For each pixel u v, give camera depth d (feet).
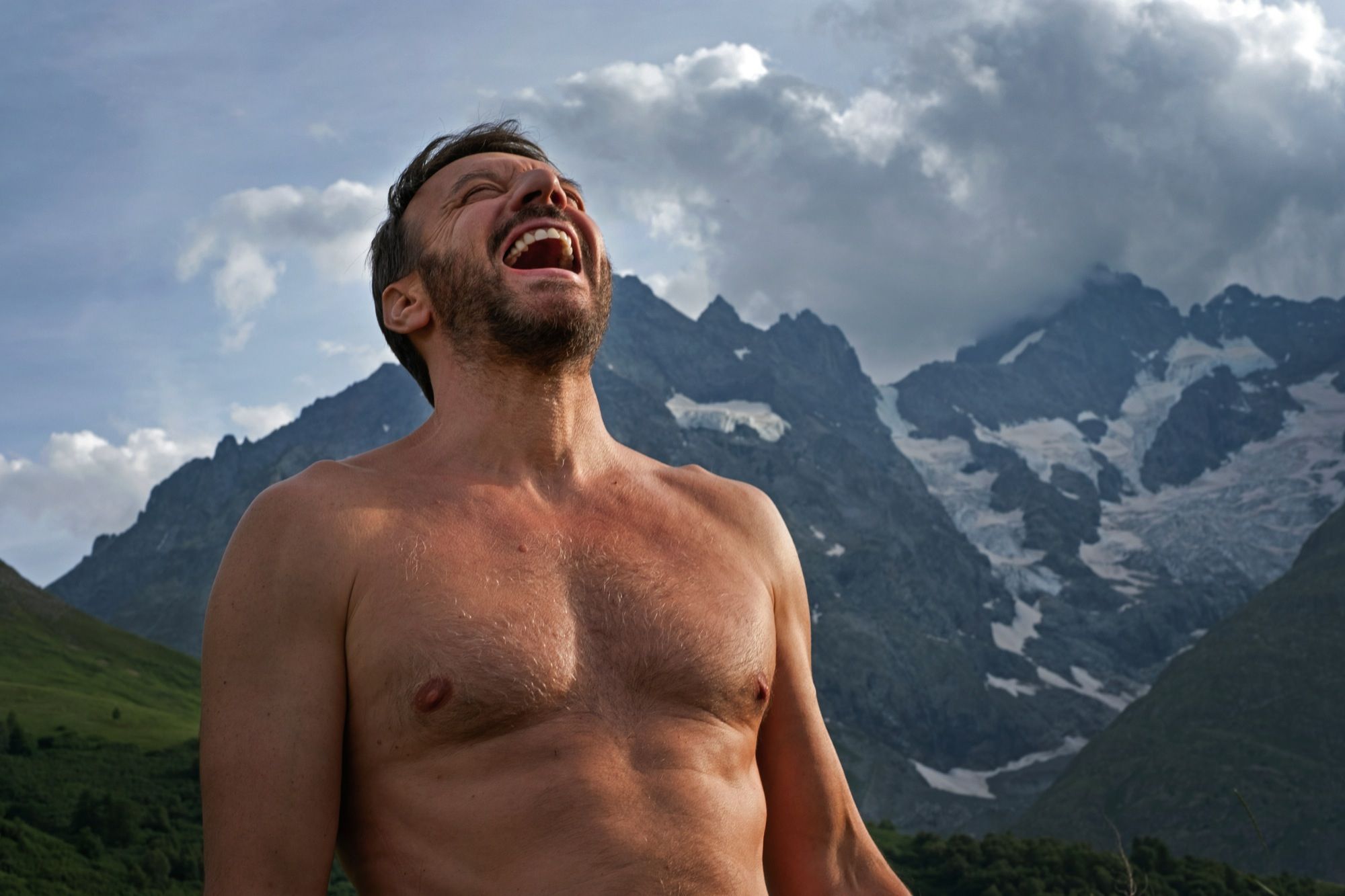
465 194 8.62
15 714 510.17
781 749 7.87
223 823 6.51
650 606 6.97
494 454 7.71
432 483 7.42
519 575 6.91
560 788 6.33
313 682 6.70
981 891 337.93
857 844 7.98
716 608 7.16
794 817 7.82
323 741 6.64
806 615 8.38
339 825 6.95
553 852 6.24
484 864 6.28
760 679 7.19
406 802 6.49
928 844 398.01
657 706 6.75
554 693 6.54
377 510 7.11
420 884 6.37
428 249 8.47
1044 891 321.52
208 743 6.67
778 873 7.86
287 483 7.22
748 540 7.98
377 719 6.64
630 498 7.78
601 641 6.81
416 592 6.74
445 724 6.46
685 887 6.28
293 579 6.83
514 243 8.25
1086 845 383.65
